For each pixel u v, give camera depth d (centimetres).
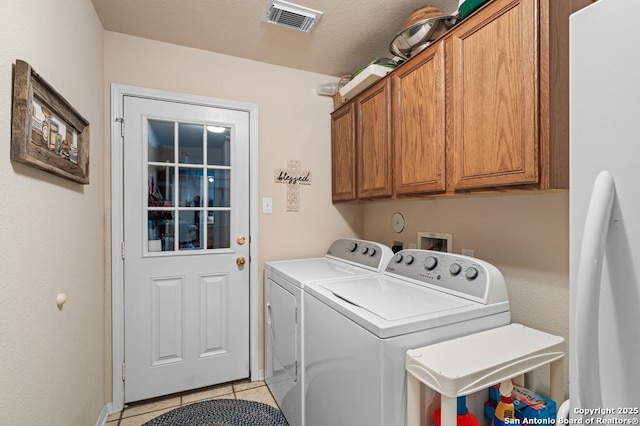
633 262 46
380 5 167
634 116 46
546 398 120
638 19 45
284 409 182
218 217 223
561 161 102
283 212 240
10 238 86
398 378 99
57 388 116
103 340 185
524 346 103
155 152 207
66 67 128
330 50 215
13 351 87
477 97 123
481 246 160
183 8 170
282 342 183
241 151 228
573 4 104
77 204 140
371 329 101
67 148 125
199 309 216
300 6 168
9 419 85
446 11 171
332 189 251
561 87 102
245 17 178
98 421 172
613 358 48
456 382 83
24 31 94
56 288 116
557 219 126
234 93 224
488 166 118
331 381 126
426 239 198
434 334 106
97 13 174
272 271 204
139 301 200
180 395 209
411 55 168
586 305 47
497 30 114
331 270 189
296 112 244
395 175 172
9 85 85
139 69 199
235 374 225
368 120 198
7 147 85
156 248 206
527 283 138
